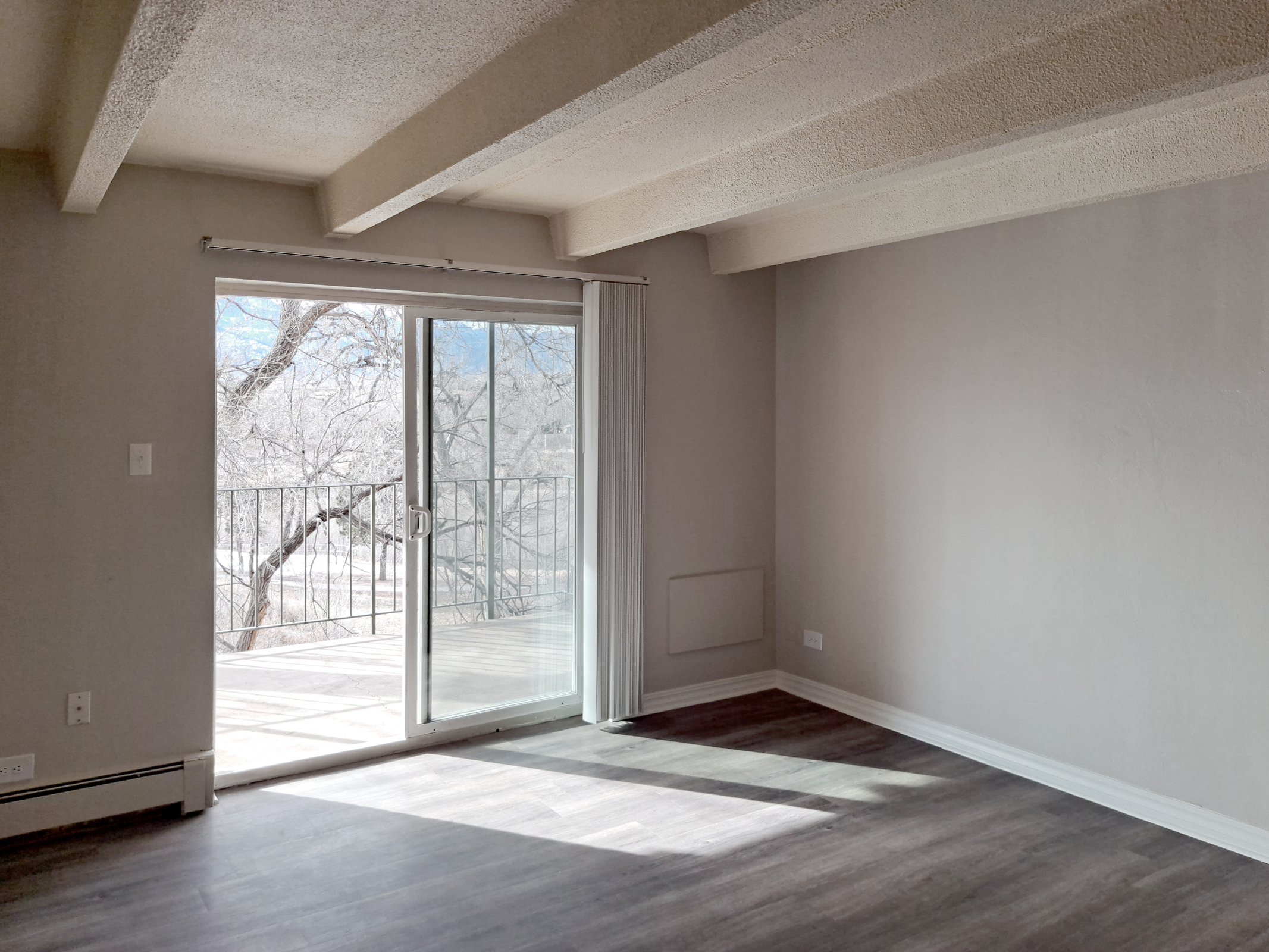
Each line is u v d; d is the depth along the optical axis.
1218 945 2.55
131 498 3.26
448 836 3.17
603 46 1.91
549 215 4.15
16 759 3.11
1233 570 3.09
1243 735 3.07
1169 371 3.24
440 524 4.05
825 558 4.66
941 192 3.35
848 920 2.65
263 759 3.78
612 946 2.51
